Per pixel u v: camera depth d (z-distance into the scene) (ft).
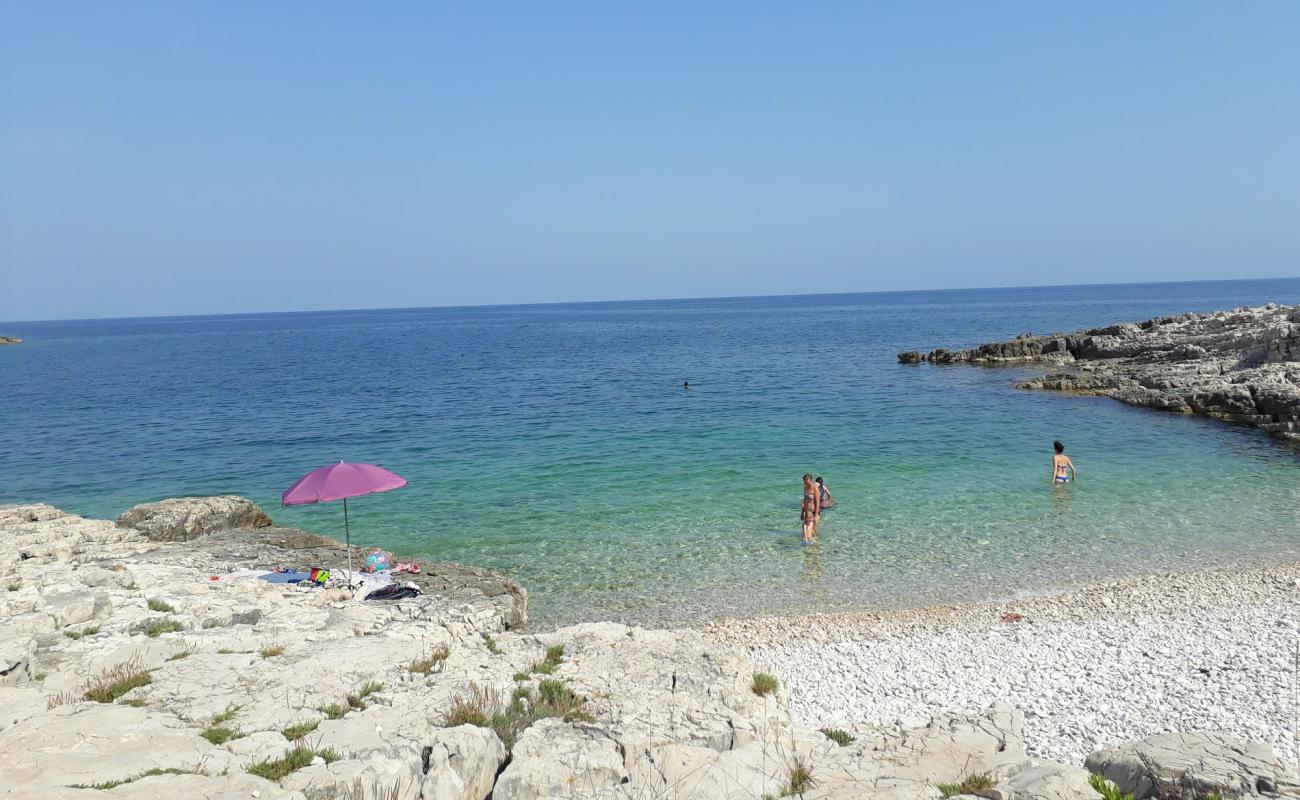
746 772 28.66
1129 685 44.91
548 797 27.12
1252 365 163.43
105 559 70.90
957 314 590.96
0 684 34.40
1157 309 555.28
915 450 116.98
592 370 256.73
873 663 50.80
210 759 26.89
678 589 66.44
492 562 74.02
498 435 137.80
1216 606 57.67
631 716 33.45
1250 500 87.97
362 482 57.67
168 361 348.38
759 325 555.28
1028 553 72.49
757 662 48.55
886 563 71.05
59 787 24.09
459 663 38.63
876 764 29.66
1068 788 25.84
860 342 357.41
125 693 33.60
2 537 75.15
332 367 293.43
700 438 130.11
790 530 80.89
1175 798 26.21
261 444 135.54
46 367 324.80
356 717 31.40
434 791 26.08
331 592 59.52
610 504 91.81
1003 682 46.75
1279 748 36.27
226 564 70.03
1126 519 81.82
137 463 123.24
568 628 45.19
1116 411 150.20
